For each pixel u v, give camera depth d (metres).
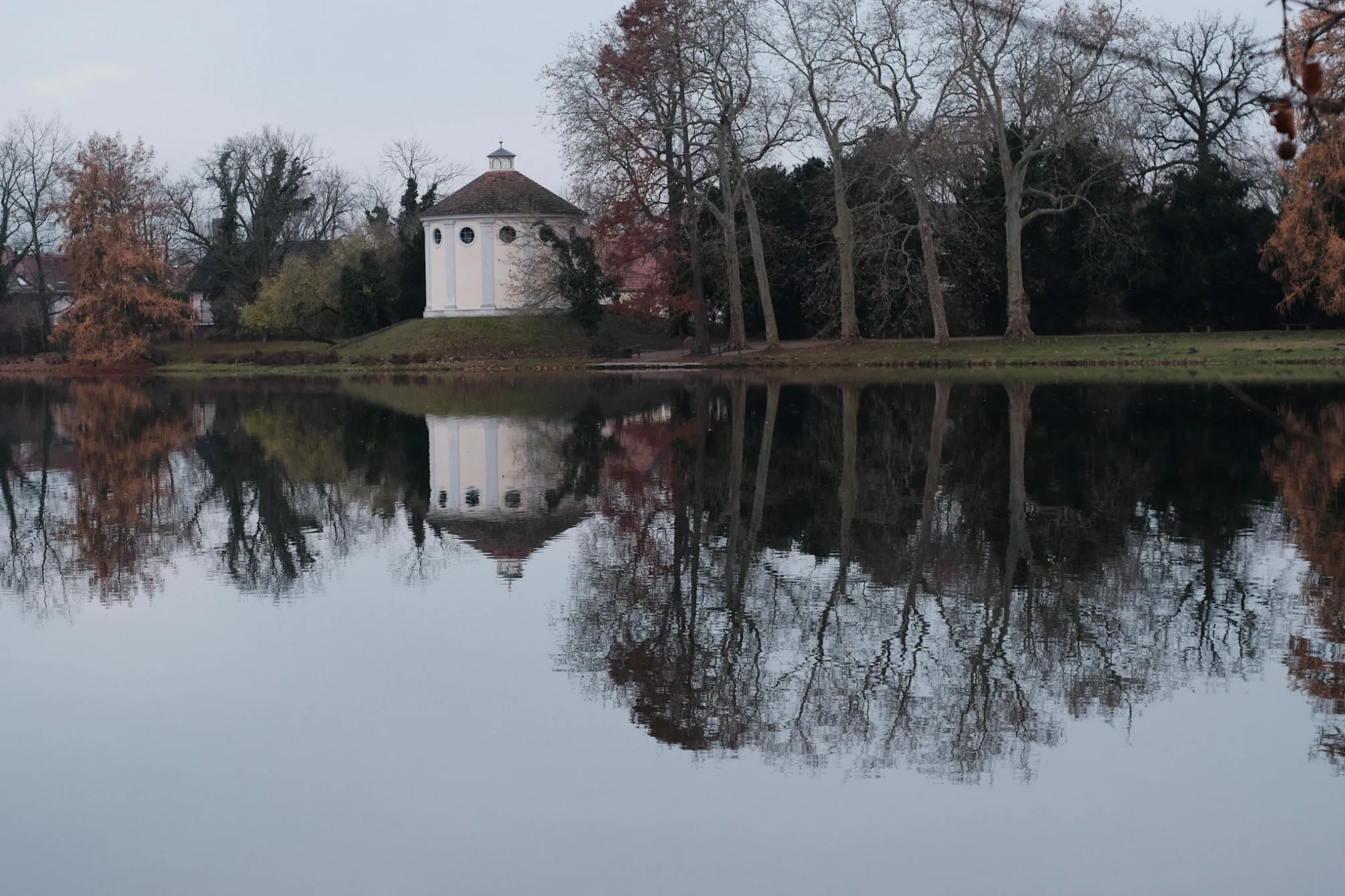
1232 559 14.21
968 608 12.48
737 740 9.23
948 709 9.73
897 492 19.14
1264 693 9.90
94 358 72.62
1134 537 15.47
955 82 49.38
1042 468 21.22
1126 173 58.38
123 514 19.39
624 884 7.20
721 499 19.16
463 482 22.08
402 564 15.20
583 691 10.30
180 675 11.00
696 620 12.29
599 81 54.62
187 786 8.66
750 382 45.47
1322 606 12.22
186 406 43.06
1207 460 21.69
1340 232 43.59
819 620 12.22
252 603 13.46
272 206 87.88
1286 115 3.55
